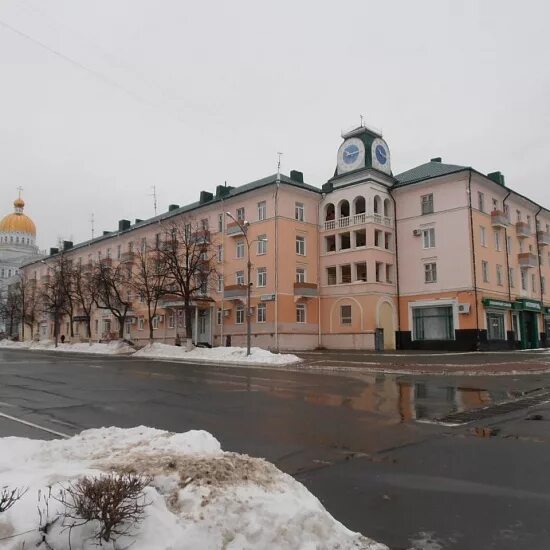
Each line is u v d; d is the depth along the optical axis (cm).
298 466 639
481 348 3481
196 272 3975
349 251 3944
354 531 430
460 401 1218
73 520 296
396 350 3706
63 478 379
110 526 296
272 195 3947
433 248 3759
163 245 4191
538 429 870
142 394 1356
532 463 646
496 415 1015
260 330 3906
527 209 4566
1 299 8231
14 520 291
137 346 4269
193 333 4528
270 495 380
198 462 426
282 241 3897
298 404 1171
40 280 7362
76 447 591
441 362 2462
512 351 3572
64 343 5656
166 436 628
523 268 4303
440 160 4425
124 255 5266
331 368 2209
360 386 1545
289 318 3869
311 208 4169
